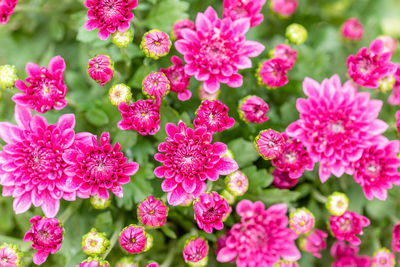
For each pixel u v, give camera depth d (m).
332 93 0.39
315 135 0.39
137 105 0.38
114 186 0.38
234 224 0.40
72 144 0.38
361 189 0.43
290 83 0.43
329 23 0.50
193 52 0.39
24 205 0.38
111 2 0.39
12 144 0.38
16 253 0.39
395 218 0.43
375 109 0.39
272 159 0.40
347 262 0.43
